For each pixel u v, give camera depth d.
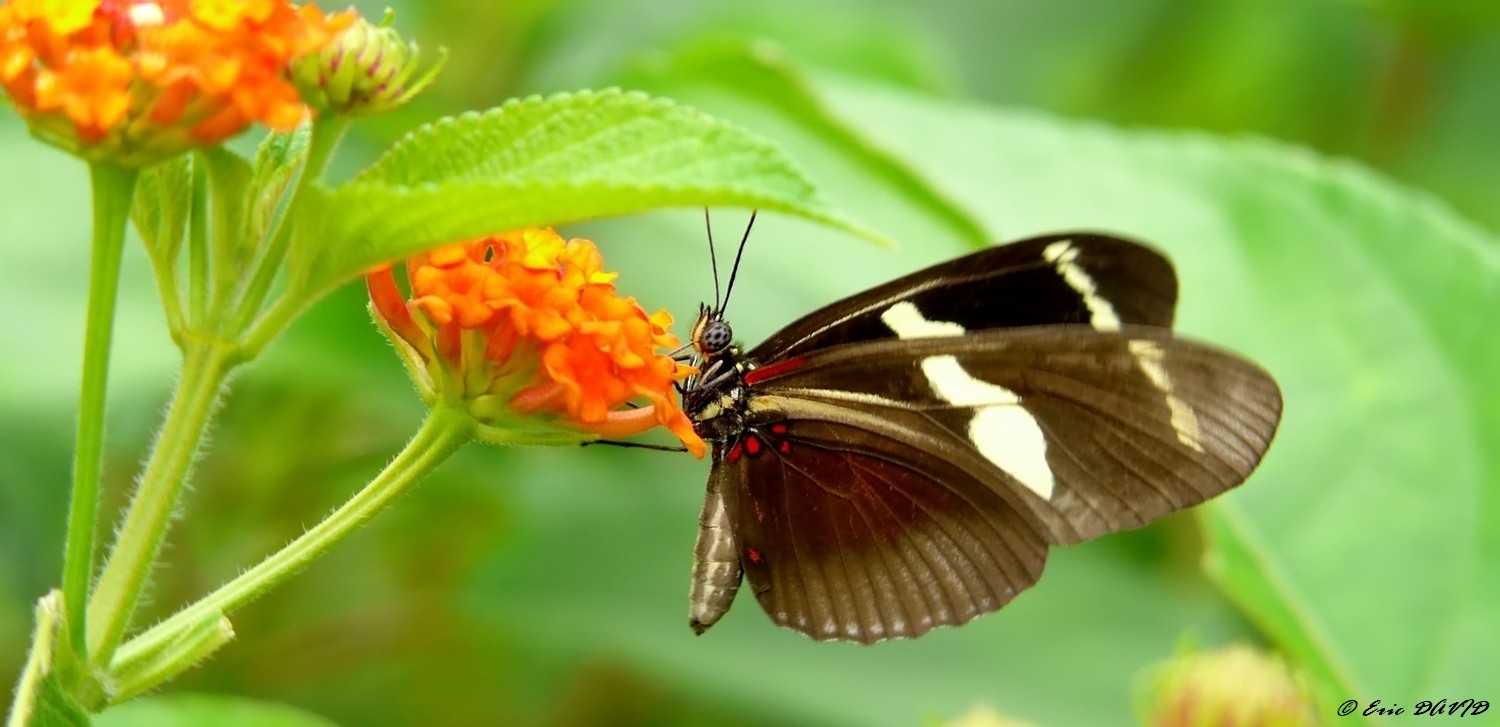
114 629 0.33
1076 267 0.37
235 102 0.33
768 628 0.42
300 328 0.42
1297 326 0.41
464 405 0.34
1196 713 0.38
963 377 0.38
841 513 0.38
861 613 0.38
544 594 0.42
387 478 0.34
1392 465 0.40
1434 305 0.41
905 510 0.38
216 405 0.33
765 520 0.38
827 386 0.38
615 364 0.34
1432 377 0.40
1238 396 0.36
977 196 0.41
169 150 0.33
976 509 0.38
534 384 0.34
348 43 0.33
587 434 0.35
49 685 0.33
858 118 0.42
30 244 0.42
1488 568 0.40
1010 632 0.42
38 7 0.33
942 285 0.38
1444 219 0.41
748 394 0.38
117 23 0.33
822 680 0.41
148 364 0.41
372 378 0.42
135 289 0.42
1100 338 0.37
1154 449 0.37
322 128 0.33
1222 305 0.41
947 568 0.38
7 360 0.41
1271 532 0.40
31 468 0.41
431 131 0.33
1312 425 0.40
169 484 0.33
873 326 0.38
